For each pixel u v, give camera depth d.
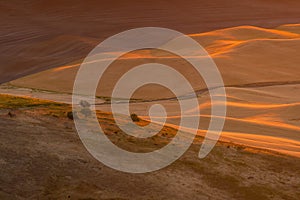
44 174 21.94
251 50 87.19
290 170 27.05
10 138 25.42
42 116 31.03
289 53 86.19
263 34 112.62
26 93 66.00
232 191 23.44
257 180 25.11
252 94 63.56
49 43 107.56
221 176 24.92
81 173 22.61
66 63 91.56
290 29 126.44
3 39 113.00
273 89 68.06
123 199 20.69
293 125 46.03
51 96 63.75
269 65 80.88
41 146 24.97
